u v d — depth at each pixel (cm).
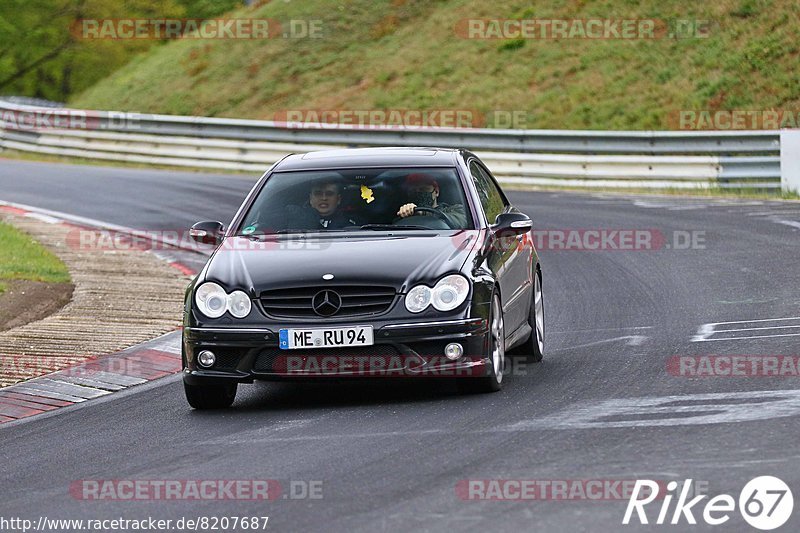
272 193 2642
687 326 3062
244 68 12231
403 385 2508
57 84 15525
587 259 4534
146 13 15638
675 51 9650
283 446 1969
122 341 3241
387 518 1487
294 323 2258
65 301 3888
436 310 2255
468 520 1459
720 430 1870
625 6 10538
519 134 7719
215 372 2311
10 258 4644
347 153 2775
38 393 2675
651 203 6159
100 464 1952
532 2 11275
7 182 7862
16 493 1786
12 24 15500
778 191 6581
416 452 1848
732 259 4275
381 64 11319
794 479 1568
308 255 2373
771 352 2589
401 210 2541
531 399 2242
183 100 12044
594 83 9638
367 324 2239
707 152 7038
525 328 2683
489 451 1823
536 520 1449
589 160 7319
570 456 1758
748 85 8844
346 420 2158
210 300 2328
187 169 9131
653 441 1820
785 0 9606
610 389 2298
